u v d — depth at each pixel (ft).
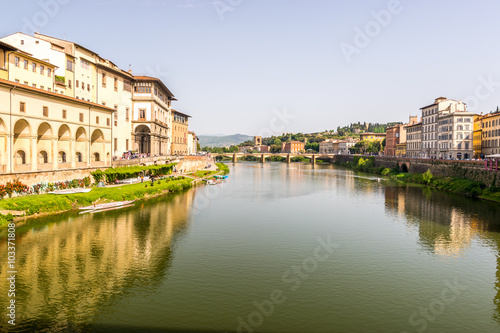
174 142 467.52
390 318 88.12
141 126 339.36
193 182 337.72
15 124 178.70
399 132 637.30
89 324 82.43
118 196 212.84
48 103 190.80
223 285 104.68
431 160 367.66
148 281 106.11
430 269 119.85
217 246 140.77
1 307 88.79
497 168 254.06
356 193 290.56
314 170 577.02
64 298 94.32
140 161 296.71
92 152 246.47
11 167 166.40
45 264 115.85
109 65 312.50
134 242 141.69
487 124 374.43
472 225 177.17
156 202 225.76
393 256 132.26
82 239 141.90
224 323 84.12
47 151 196.65
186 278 108.99
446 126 414.62
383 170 485.15
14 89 166.30
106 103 297.33
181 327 82.07
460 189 282.15
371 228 172.14
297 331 81.51
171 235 153.48
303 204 237.86
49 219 165.78
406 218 193.67
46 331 79.10
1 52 180.65
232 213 203.51
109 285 102.68
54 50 238.68
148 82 336.08
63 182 202.80
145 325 82.53
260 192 294.87
